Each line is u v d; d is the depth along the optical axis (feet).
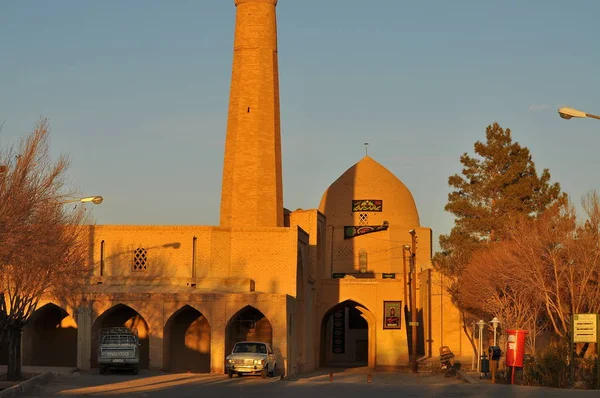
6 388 105.70
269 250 182.80
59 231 118.42
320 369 213.66
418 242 253.85
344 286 220.23
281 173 206.49
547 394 105.40
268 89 204.74
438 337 228.22
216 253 179.93
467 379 147.33
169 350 166.91
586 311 167.84
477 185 230.48
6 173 99.25
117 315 169.68
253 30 206.08
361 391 114.73
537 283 165.99
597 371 119.55
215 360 162.30
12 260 104.63
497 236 221.05
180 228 178.19
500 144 232.12
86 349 160.25
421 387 123.03
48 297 161.58
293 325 176.35
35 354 170.19
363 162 260.21
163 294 163.22
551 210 181.98
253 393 109.19
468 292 194.80
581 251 165.17
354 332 268.00
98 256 176.14
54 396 101.24
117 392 108.37
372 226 252.83
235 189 200.23
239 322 173.78
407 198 258.57
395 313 217.36
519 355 133.28
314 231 213.25
